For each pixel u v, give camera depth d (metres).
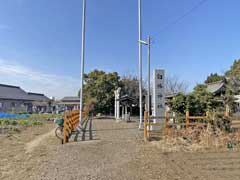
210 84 35.62
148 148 8.80
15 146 10.05
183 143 9.44
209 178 5.33
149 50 16.89
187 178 5.33
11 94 51.72
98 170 5.96
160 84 13.12
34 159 7.29
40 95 68.38
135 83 44.03
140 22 16.33
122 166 6.34
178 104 12.18
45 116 31.97
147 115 10.80
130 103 27.16
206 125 10.43
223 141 9.37
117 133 13.27
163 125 11.20
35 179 5.29
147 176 5.47
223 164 6.59
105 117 34.31
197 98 12.48
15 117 28.00
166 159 7.14
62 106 62.22
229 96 27.64
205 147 8.92
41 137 12.78
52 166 6.38
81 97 15.84
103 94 39.44
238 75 31.38
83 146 9.22
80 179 5.25
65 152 8.18
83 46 15.77
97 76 40.56
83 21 15.64
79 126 15.27
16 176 5.56
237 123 10.73
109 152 8.09
